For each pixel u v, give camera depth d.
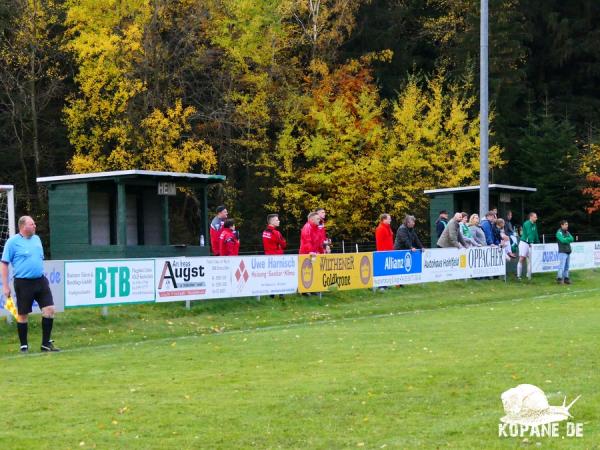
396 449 11.66
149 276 27.84
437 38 80.62
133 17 55.47
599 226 75.19
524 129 76.88
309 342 22.12
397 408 14.02
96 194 36.91
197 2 57.91
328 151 63.47
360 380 16.36
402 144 65.62
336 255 33.94
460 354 19.20
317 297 32.69
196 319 27.75
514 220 74.94
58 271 25.61
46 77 60.25
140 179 35.91
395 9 76.75
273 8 60.31
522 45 80.75
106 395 15.63
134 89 53.16
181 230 57.31
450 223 39.75
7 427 13.32
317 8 65.94
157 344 23.02
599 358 18.22
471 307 31.83
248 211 63.66
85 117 54.66
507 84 76.56
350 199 63.06
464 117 66.12
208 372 17.89
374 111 64.44
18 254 21.84
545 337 21.78
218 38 58.56
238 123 60.50
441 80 67.50
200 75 64.06
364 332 24.02
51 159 61.91
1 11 55.78
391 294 35.06
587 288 40.78
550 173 73.69
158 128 53.47
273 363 18.83
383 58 69.19
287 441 12.27
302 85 65.94
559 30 83.88
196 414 13.95
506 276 42.84
